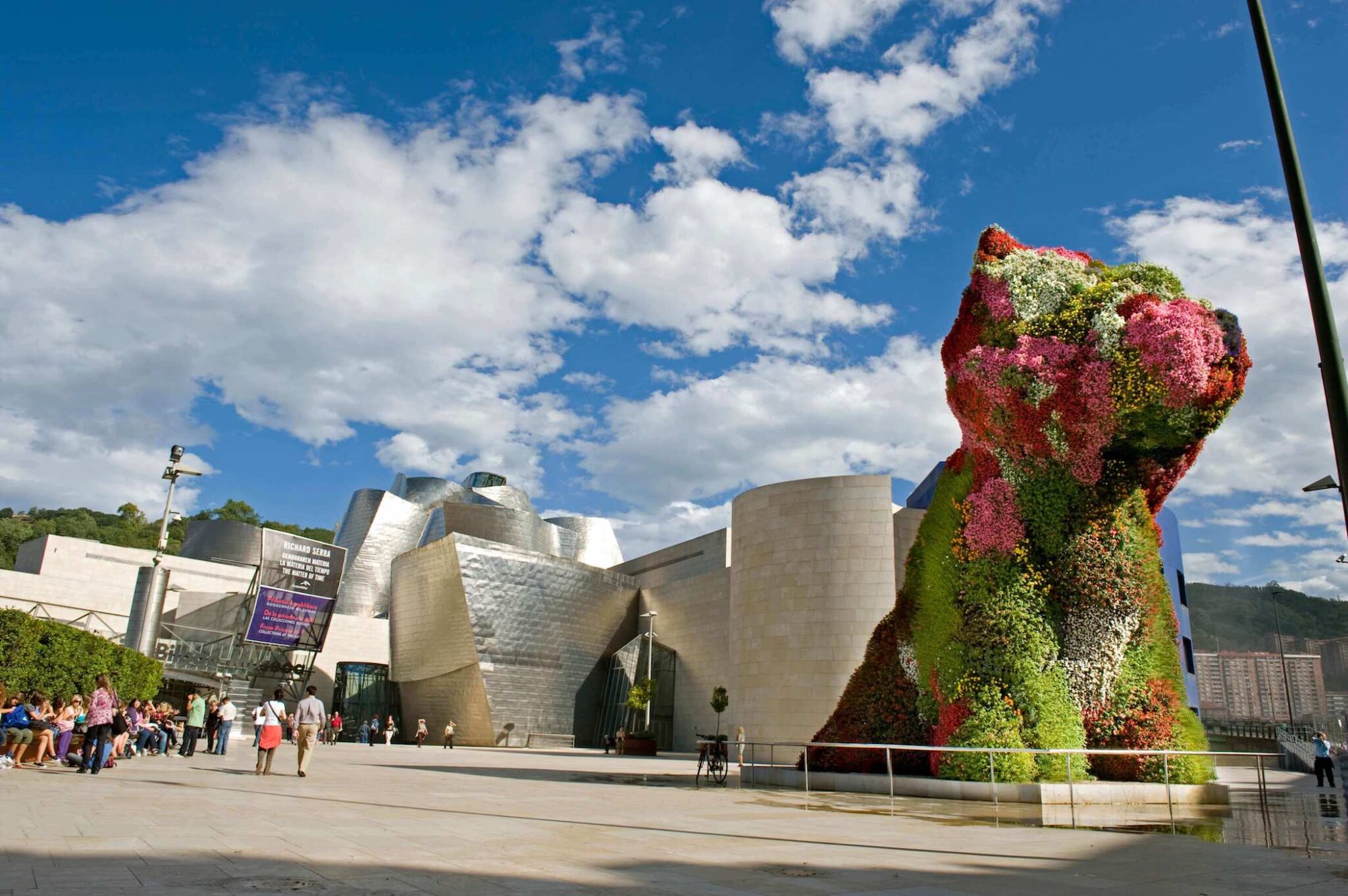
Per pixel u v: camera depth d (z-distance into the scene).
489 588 58.84
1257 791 23.05
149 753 25.81
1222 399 15.93
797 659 36.94
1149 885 8.14
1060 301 17.45
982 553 17.67
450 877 7.16
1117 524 17.47
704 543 65.31
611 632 67.06
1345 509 8.16
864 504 37.56
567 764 32.94
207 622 63.44
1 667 23.06
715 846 9.91
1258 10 9.32
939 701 17.73
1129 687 17.36
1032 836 11.98
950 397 18.75
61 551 65.25
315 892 6.23
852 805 16.02
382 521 81.94
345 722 62.78
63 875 6.54
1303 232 8.73
